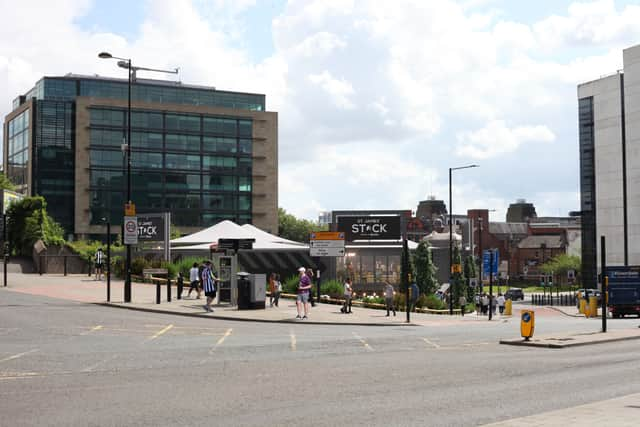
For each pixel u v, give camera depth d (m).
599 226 85.31
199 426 8.50
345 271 58.44
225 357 15.58
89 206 100.12
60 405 9.84
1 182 94.56
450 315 42.00
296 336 20.86
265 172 113.00
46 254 53.91
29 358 15.01
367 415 9.23
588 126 88.12
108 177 101.44
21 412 9.34
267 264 48.44
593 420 8.53
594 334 22.42
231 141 111.00
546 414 8.95
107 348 16.98
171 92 111.06
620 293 44.06
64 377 12.48
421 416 9.18
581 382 12.28
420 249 57.03
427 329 25.53
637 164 80.19
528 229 145.12
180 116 107.31
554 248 134.25
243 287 29.70
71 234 100.75
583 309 54.62
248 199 111.81
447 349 18.02
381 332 23.39
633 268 44.28
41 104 100.44
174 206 106.31
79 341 18.47
